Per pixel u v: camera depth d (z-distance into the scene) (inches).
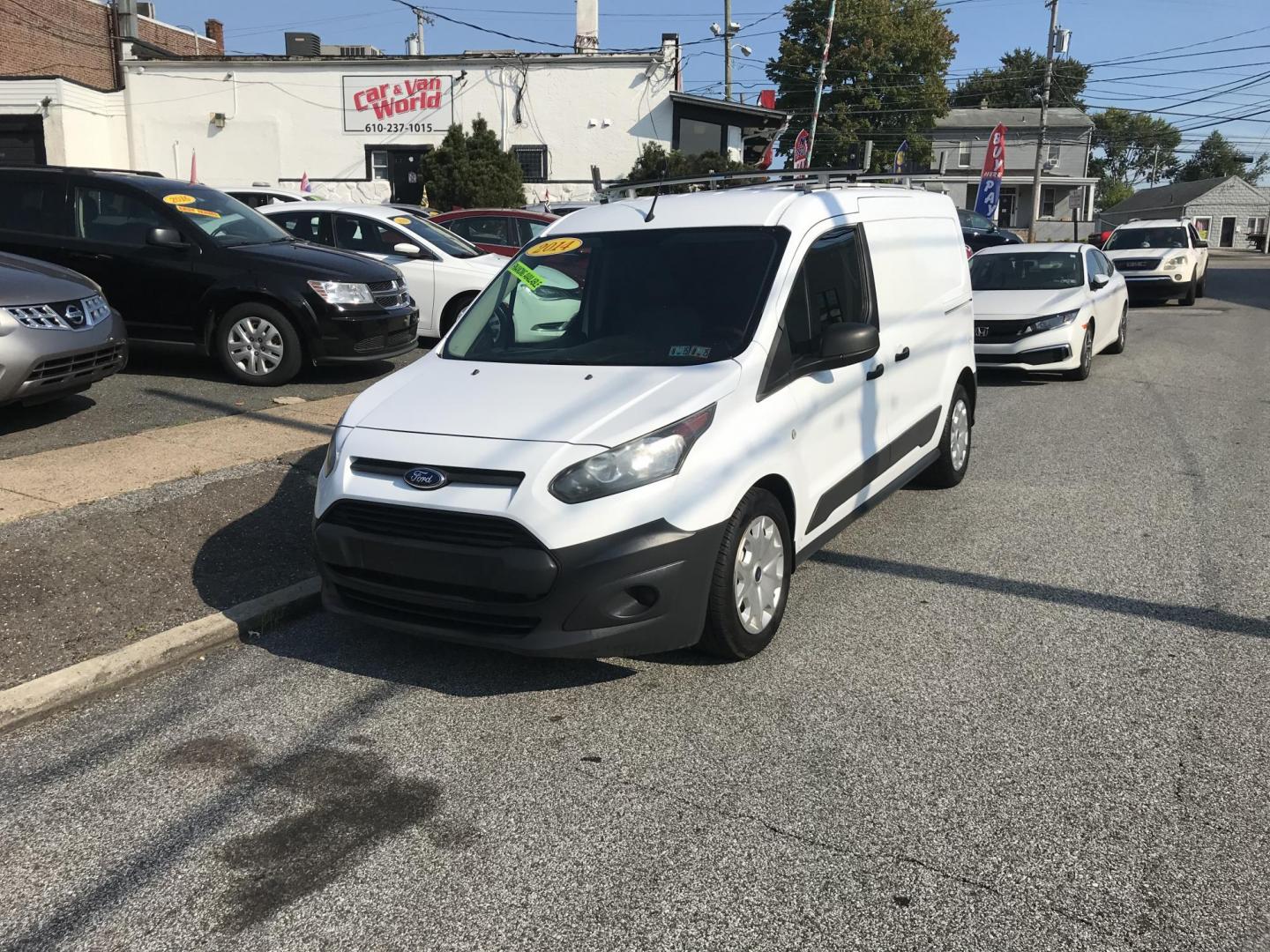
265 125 1177.4
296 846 121.8
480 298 207.8
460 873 116.3
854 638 180.5
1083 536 237.0
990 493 275.4
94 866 118.3
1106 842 120.2
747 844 120.6
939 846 119.7
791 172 230.8
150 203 352.2
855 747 143.1
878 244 222.8
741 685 162.6
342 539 158.4
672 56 1143.6
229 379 360.8
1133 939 103.7
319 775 137.6
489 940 105.0
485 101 1160.2
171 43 1465.3
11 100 1088.2
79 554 196.2
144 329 354.9
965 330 275.9
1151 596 199.0
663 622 152.1
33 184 358.0
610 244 200.5
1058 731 146.9
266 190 594.9
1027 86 3095.5
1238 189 2812.5
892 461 223.6
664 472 150.6
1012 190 2474.2
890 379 219.0
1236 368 495.5
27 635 171.0
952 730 147.6
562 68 1149.7
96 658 164.9
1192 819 124.6
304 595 193.2
